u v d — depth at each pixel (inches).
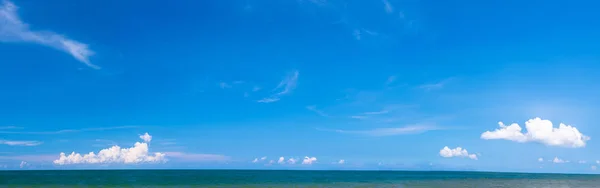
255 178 4682.6
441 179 4955.7
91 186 2918.3
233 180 4015.8
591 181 5108.3
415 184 3599.9
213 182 3602.4
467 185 3540.8
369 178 5137.8
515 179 5324.8
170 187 2910.9
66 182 3299.7
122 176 4697.3
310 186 3174.2
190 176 5007.4
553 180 5221.5
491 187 3331.7
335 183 3659.0
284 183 3565.5
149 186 2994.6
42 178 3900.1
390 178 5246.1
